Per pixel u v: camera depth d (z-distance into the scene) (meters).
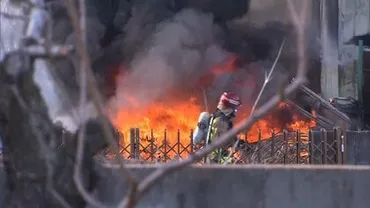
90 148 16.44
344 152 37.88
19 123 15.87
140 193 10.38
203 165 21.48
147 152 37.41
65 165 16.00
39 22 15.30
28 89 15.81
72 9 9.68
